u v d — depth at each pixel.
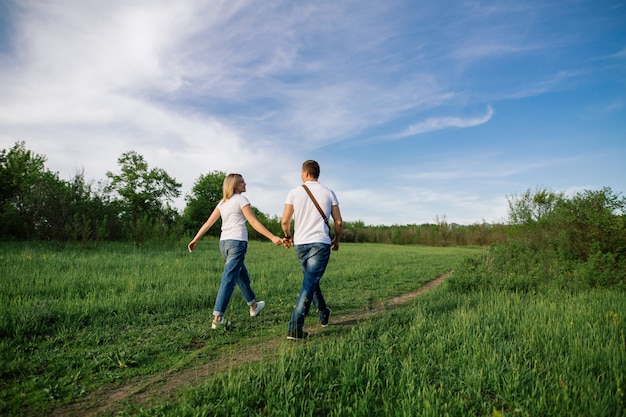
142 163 38.06
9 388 2.98
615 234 9.39
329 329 5.05
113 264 10.55
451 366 3.41
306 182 4.79
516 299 6.49
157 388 3.12
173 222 27.67
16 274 7.68
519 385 2.93
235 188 5.01
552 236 11.72
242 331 4.82
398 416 2.54
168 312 5.59
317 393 2.90
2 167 19.61
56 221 18.61
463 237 42.62
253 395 2.76
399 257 18.38
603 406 2.51
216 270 10.57
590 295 7.08
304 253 4.56
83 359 3.64
